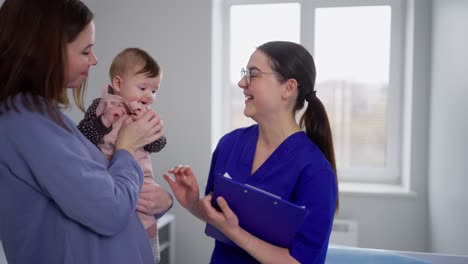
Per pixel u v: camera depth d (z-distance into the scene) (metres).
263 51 1.11
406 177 2.63
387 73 2.76
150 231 1.10
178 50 2.67
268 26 2.87
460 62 1.89
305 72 1.11
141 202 1.06
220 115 2.92
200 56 2.64
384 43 2.75
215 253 1.20
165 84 2.71
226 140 1.29
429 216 2.46
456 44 1.95
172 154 2.73
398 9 2.69
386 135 2.80
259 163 1.16
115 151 0.89
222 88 2.95
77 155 0.76
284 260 0.93
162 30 2.68
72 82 0.82
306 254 0.97
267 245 0.93
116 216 0.77
